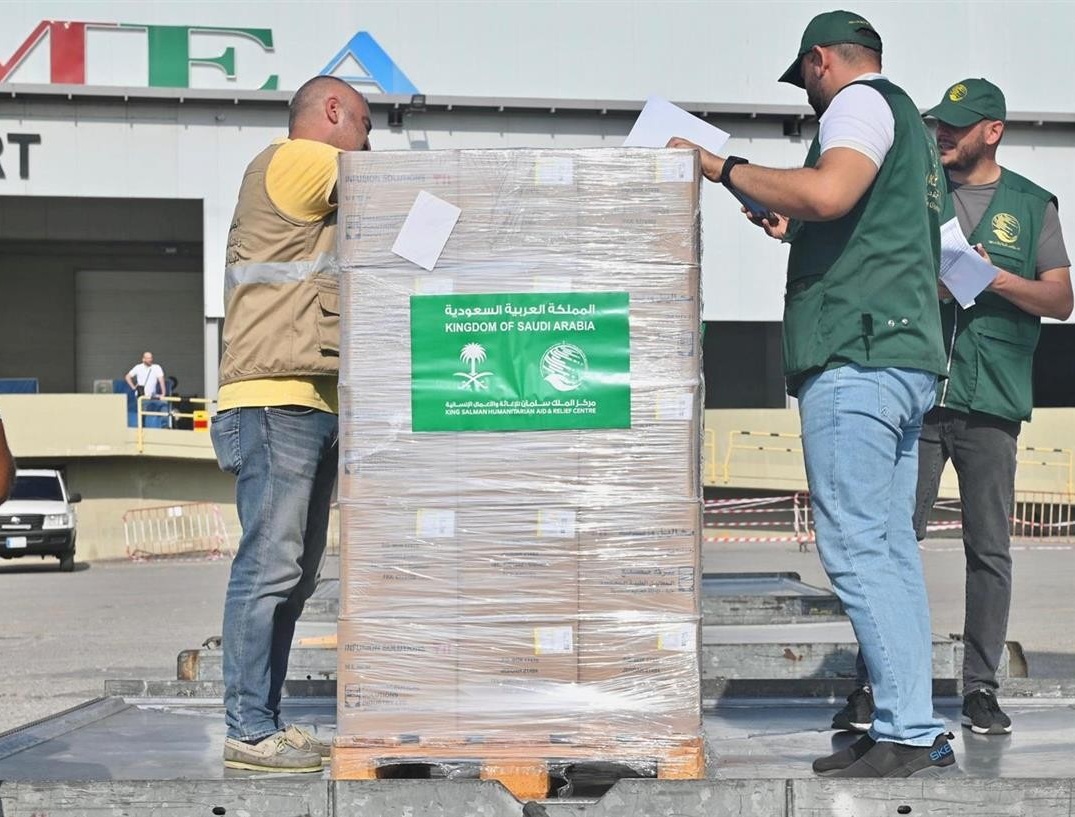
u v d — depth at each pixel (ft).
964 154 20.83
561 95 126.31
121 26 122.01
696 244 15.60
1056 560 81.20
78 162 119.14
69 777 16.46
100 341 174.60
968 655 19.31
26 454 107.65
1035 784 14.49
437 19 124.88
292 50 123.85
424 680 15.57
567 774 16.28
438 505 15.64
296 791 14.78
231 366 17.63
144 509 110.83
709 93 127.44
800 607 33.24
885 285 15.94
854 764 15.74
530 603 15.53
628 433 15.53
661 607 15.47
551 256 15.67
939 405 19.79
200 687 22.56
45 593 71.77
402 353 15.75
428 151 15.81
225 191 120.47
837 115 16.01
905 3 127.95
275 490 17.48
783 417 110.01
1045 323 151.02
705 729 19.36
